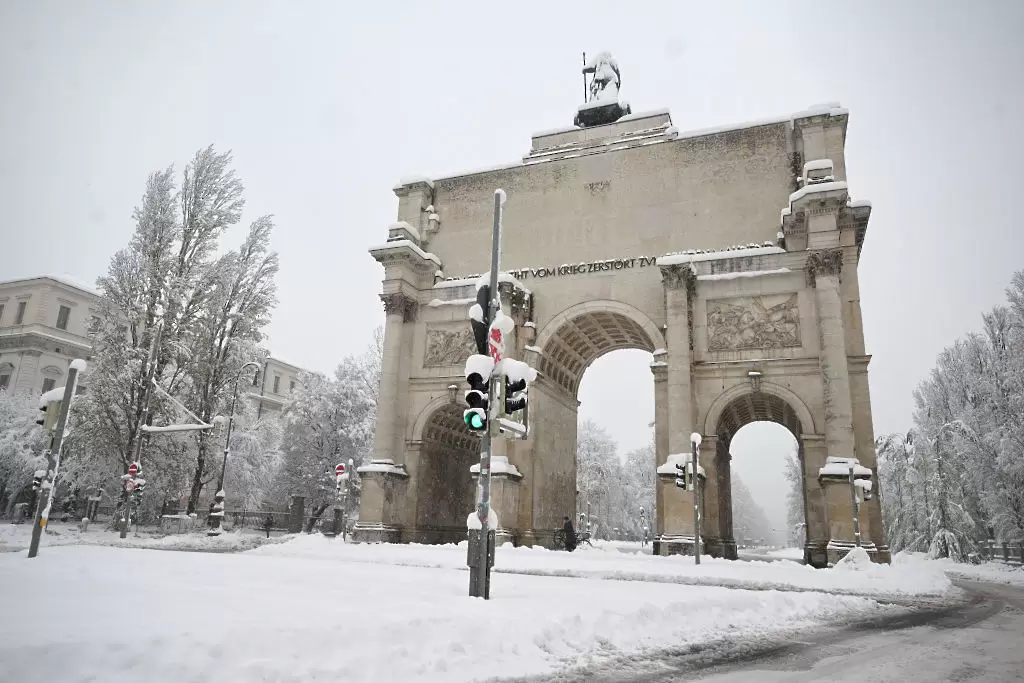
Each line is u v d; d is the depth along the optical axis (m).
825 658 10.59
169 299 50.28
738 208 36.50
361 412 69.88
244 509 71.69
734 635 12.53
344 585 14.69
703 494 32.06
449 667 8.48
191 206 53.44
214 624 8.36
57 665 6.52
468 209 42.47
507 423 14.03
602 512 115.38
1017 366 50.97
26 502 59.50
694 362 33.88
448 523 42.91
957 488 53.12
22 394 65.19
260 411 100.75
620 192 39.00
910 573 24.31
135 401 47.41
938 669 9.84
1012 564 48.03
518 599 13.47
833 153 35.19
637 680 8.88
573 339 40.81
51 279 74.69
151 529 47.59
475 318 14.41
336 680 7.50
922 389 68.12
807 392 32.09
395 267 40.72
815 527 30.22
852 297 32.38
